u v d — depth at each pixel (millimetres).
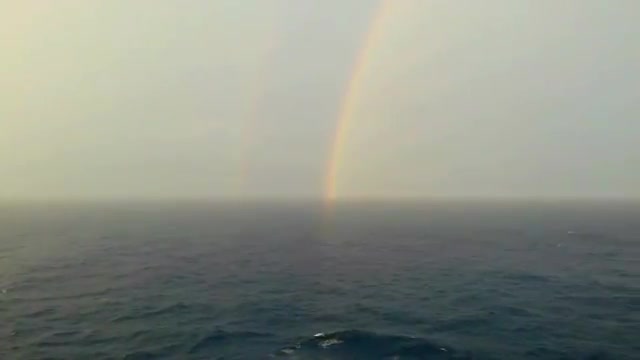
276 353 37750
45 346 39688
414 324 45938
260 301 56062
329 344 39688
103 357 37062
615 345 39594
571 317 48375
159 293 60625
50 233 148750
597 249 105375
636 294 58781
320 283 67438
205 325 45656
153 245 115875
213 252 102188
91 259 91688
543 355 37375
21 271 77750
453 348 38750
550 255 96125
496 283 67000
